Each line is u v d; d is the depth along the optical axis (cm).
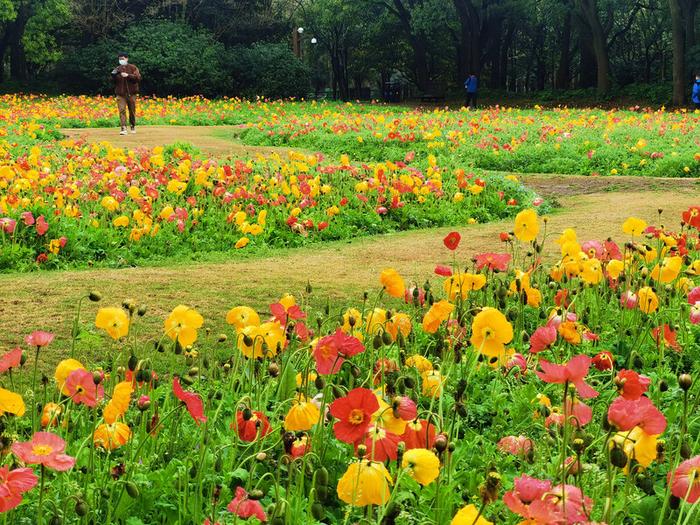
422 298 443
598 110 3619
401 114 3341
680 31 3875
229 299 652
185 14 4859
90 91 4497
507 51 5516
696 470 216
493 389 402
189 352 371
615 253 530
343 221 1055
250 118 3025
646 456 233
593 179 1573
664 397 411
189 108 3338
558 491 199
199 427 335
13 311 596
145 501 281
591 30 4450
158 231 898
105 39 4500
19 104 3198
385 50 5241
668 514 284
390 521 219
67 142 1402
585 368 240
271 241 956
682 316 504
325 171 1187
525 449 310
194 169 1125
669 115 3172
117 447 315
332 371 287
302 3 5681
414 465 219
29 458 210
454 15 4872
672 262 454
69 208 870
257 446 323
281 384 357
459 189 1212
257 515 225
